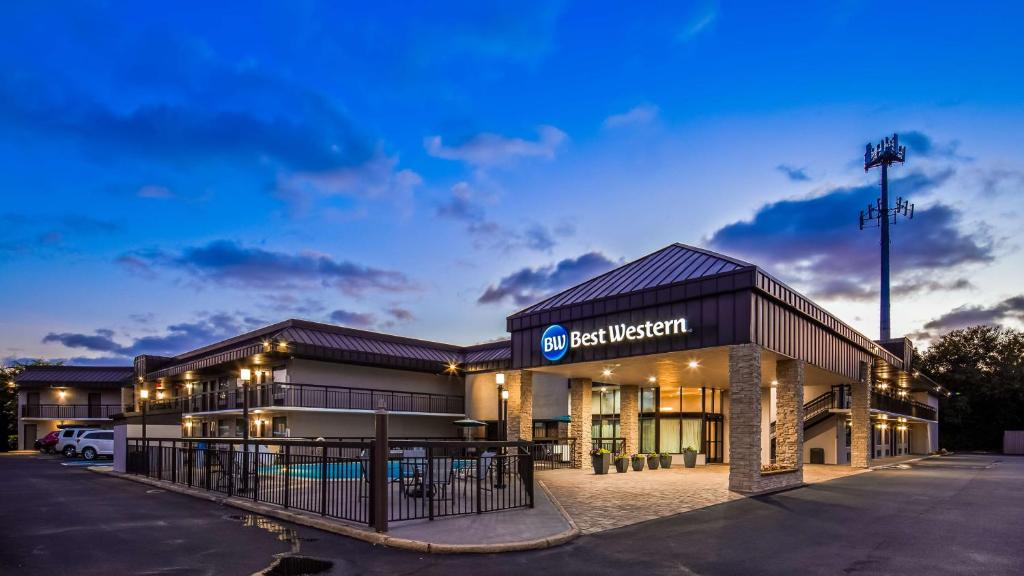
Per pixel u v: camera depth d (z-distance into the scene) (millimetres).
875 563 9719
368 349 36062
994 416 69750
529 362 24859
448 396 40281
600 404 35062
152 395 47281
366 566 9477
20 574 8766
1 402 58719
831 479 23969
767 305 19734
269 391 32562
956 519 13953
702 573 9102
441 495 16609
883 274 68938
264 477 16641
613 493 18062
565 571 9227
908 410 47625
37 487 20359
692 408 32906
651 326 20594
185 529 12320
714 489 19172
